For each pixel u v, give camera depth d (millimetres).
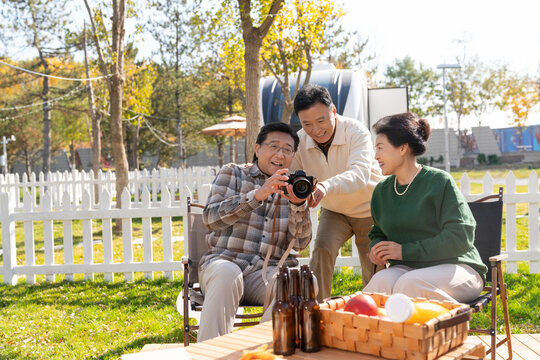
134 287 5797
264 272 2791
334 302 1997
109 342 4125
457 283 2600
